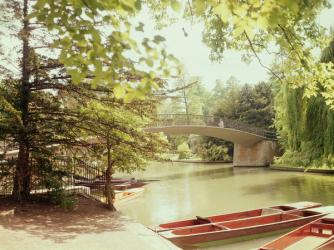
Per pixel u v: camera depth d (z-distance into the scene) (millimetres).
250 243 11102
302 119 28438
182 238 10242
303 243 10570
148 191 24297
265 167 42406
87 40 3018
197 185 27359
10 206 9922
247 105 55750
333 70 7504
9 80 10922
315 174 31547
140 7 2789
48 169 11047
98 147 11758
